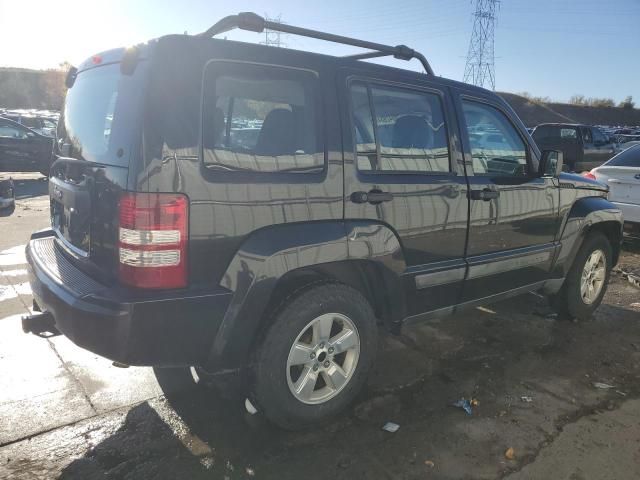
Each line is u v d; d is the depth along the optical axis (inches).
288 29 109.0
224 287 95.7
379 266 117.3
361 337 117.2
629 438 114.0
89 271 102.5
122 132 91.5
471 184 136.2
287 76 104.4
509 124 152.8
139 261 88.8
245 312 98.7
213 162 93.1
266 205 98.7
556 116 2687.0
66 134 124.2
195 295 92.7
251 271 97.4
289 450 106.3
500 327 177.3
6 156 527.2
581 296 182.5
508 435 113.7
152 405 121.0
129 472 98.3
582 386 137.3
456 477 99.5
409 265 124.8
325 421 117.1
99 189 96.7
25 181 547.2
